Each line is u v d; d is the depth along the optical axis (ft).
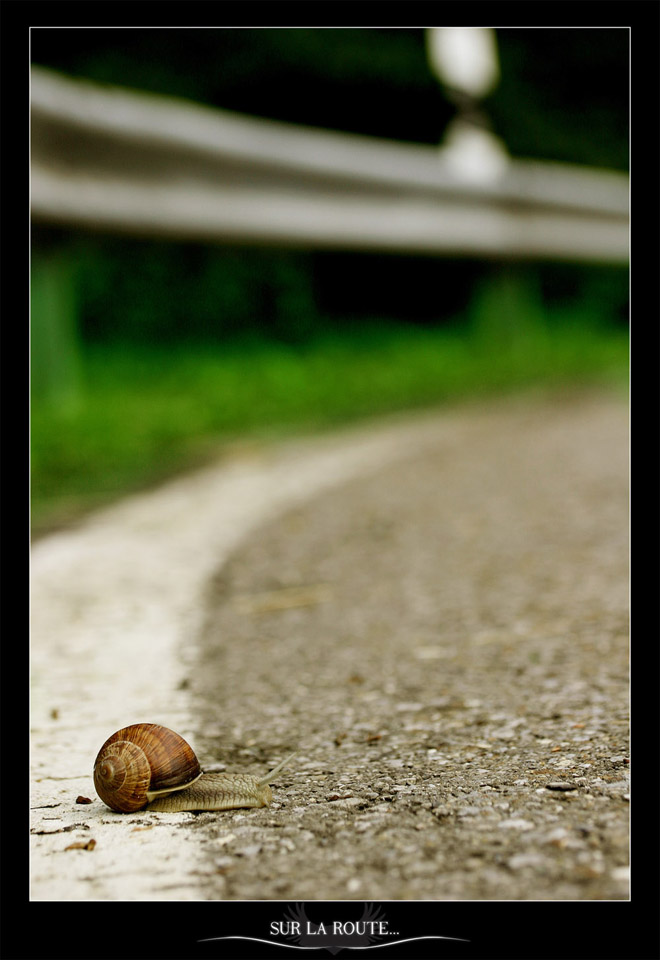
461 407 10.96
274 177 12.23
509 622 5.27
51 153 9.77
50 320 10.13
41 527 6.65
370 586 5.63
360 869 4.17
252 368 12.46
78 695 4.92
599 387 11.96
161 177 11.01
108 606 5.49
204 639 5.26
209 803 4.40
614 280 18.62
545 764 4.45
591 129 19.19
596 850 4.17
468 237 14.61
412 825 4.27
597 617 5.24
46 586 5.65
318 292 15.90
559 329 17.35
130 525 6.66
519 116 17.46
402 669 5.02
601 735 4.56
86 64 13.75
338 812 4.33
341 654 5.14
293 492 7.45
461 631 5.24
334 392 11.48
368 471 8.05
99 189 10.36
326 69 15.34
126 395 10.73
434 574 5.69
